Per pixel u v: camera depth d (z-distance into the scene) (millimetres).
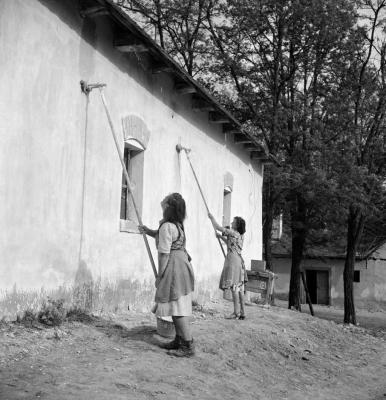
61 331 6355
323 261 29969
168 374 5723
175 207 6457
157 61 9320
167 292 6371
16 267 6133
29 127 6309
